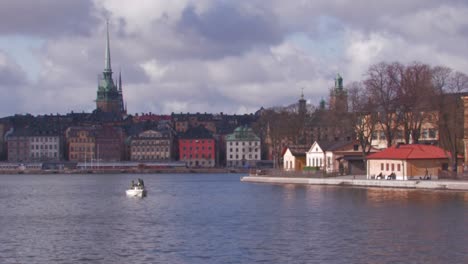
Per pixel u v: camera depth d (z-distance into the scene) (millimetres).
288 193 166125
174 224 111750
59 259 83750
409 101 190000
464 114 193750
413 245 88250
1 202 167875
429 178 173375
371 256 82312
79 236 100375
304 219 113438
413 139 193875
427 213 115500
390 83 195625
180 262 80875
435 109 186000
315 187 184000
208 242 92750
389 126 195125
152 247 90125
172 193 191875
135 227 109125
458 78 192375
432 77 191750
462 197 139500
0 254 87062
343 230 100438
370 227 102688
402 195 146750
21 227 111562
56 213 134625
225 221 114062
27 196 191750
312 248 87250
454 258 81000
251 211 128125
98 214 130875
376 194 151500
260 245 89875
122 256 84875
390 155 181375
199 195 178875
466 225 102562
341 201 138750
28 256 85688
